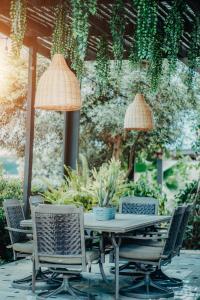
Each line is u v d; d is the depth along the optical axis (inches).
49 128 473.1
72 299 191.3
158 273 228.1
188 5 231.5
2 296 196.7
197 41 241.3
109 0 232.7
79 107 206.8
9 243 281.1
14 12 210.5
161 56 256.7
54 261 181.9
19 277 233.3
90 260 187.6
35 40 298.0
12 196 346.0
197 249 357.4
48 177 487.2
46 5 234.7
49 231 181.3
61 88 194.2
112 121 466.9
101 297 197.5
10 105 446.3
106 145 505.0
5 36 300.7
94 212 210.4
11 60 429.1
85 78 461.7
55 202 313.3
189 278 237.6
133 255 193.9
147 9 199.8
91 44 325.4
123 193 329.7
